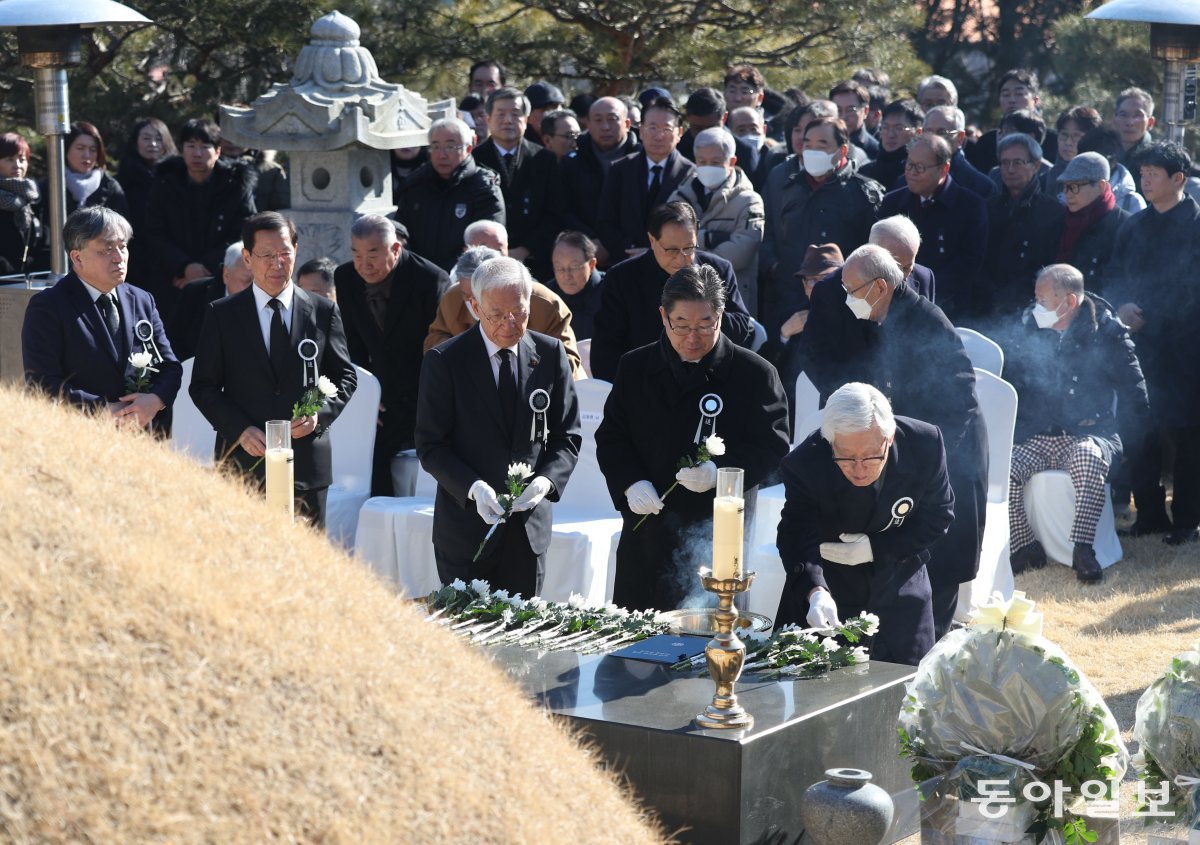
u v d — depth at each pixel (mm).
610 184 9375
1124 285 8906
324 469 6453
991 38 25859
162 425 7461
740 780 3535
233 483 1969
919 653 4910
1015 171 9156
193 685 1515
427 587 7027
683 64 16016
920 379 5809
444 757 1636
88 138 10812
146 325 6375
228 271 7809
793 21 15969
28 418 1842
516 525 5695
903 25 16719
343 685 1616
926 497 4891
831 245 7570
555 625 4641
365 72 9922
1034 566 8266
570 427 5840
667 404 5570
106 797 1411
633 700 3914
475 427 5656
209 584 1633
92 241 6230
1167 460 10078
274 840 1457
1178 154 8680
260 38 14617
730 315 6930
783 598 4824
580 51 16203
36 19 8453
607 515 7098
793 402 7988
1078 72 19844
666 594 5625
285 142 9672
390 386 7699
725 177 8930
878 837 3379
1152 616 7270
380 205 10078
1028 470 8266
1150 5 9266
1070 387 8234
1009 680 3449
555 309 7109
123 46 15719
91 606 1521
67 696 1449
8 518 1582
